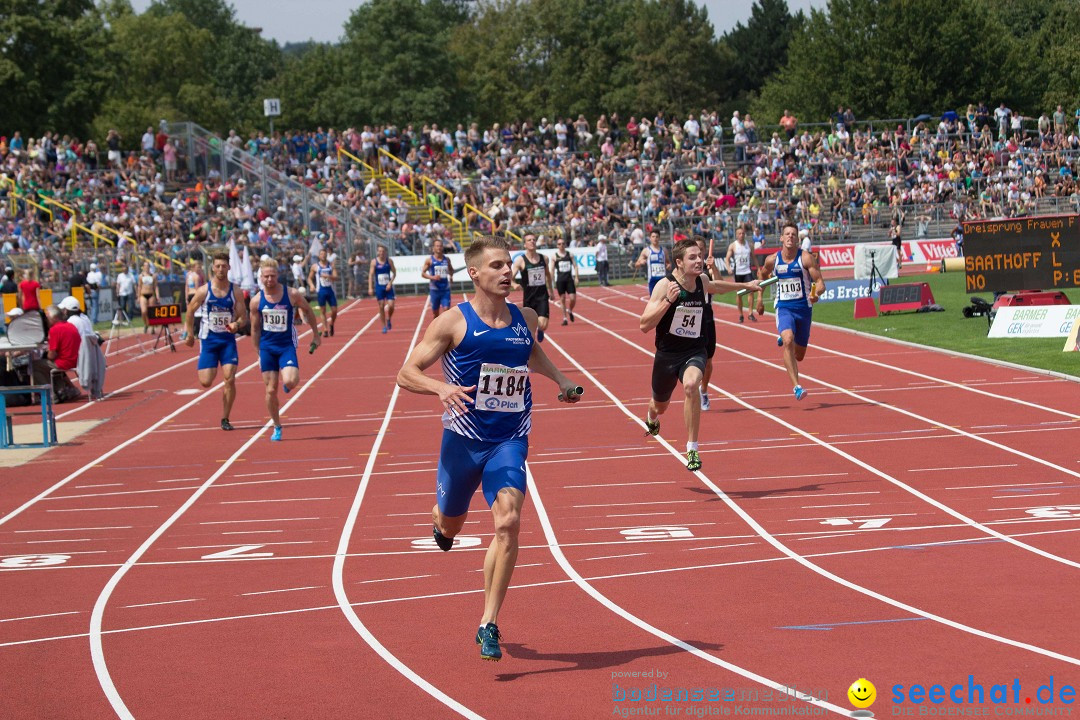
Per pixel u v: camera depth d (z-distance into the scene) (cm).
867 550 1034
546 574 999
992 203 6397
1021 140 7038
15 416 2225
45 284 4222
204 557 1120
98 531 1262
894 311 3397
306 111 11481
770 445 1614
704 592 918
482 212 6191
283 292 1803
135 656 812
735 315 3725
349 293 5334
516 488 758
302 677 751
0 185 5000
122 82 10200
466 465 784
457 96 10256
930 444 1560
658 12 11325
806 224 6059
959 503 1216
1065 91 9581
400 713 678
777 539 1093
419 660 777
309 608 920
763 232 5947
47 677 773
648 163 6412
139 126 9544
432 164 6412
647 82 11081
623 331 3362
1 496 1477
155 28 10494
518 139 6831
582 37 11325
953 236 5775
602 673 734
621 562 1030
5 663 805
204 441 1852
